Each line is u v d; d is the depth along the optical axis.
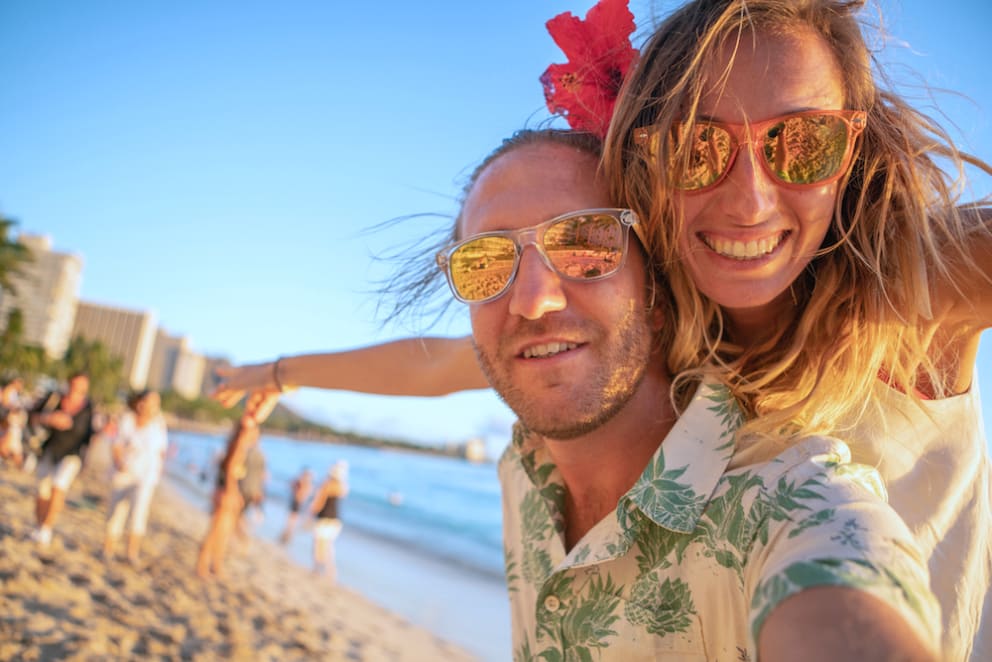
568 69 0.52
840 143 0.43
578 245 0.45
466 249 0.48
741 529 0.36
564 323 0.44
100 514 4.14
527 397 0.46
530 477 0.52
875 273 0.44
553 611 0.43
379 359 0.77
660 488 0.40
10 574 2.01
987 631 0.44
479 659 2.63
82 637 1.64
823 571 0.26
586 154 0.50
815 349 0.45
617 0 0.51
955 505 0.44
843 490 0.32
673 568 0.39
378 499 10.36
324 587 3.77
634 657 0.39
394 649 2.56
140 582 2.53
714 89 0.44
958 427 0.45
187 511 6.64
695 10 0.47
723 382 0.43
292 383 0.83
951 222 0.45
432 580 4.41
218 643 2.01
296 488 5.45
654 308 0.50
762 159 0.43
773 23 0.44
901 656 0.23
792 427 0.41
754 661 0.27
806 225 0.44
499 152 0.53
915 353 0.44
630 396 0.45
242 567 3.75
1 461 5.70
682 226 0.46
